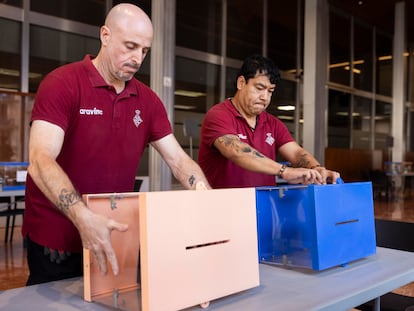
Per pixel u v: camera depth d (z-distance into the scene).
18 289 1.08
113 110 1.33
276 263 1.33
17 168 4.96
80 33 6.50
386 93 12.87
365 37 11.99
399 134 12.67
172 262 0.88
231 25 8.38
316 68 7.33
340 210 1.29
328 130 11.02
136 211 1.07
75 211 0.94
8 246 4.75
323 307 0.95
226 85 8.31
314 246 1.21
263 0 8.97
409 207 9.05
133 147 1.40
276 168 1.53
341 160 11.05
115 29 1.19
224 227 1.00
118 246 1.03
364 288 1.09
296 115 9.81
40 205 1.34
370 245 1.41
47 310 0.92
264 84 1.78
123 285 1.05
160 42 5.21
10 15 5.90
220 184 1.85
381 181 10.59
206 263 0.95
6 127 6.07
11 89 6.09
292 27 9.63
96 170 1.33
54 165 1.05
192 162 1.45
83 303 0.97
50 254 1.33
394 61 12.40
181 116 7.72
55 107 1.19
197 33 7.86
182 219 0.91
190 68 7.80
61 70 1.28
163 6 5.25
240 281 1.02
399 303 1.82
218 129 1.77
